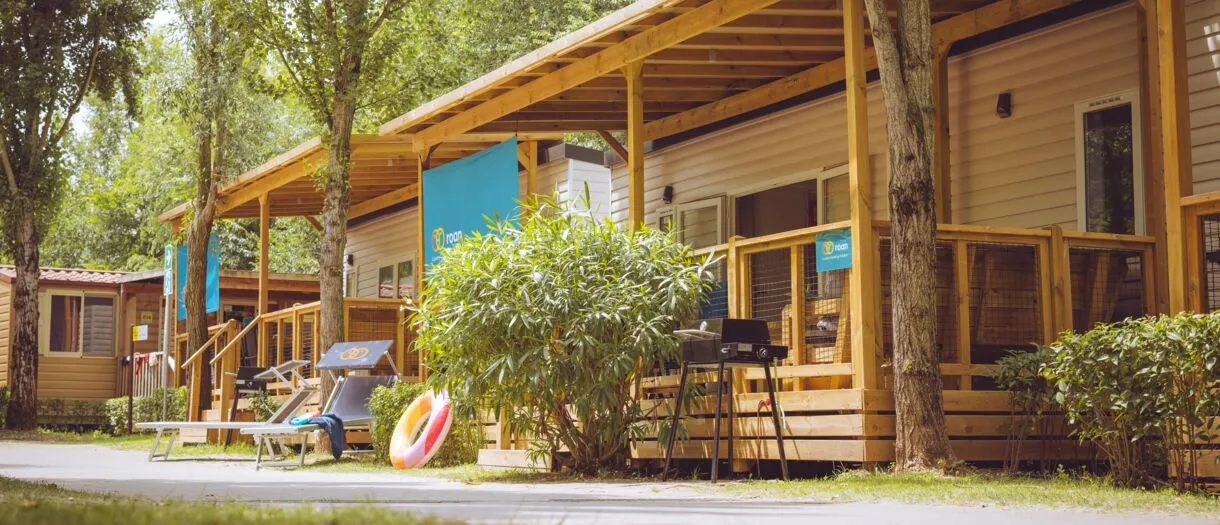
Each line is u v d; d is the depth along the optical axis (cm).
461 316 915
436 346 965
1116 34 980
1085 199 995
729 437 870
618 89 1252
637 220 1033
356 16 1458
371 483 874
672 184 1430
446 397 1123
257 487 802
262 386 1567
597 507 582
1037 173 1038
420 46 1730
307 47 1458
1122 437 723
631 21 974
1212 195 749
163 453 1527
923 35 811
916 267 794
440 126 1334
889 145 812
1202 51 924
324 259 1427
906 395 789
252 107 2011
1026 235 866
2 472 1045
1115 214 975
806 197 1255
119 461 1324
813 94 1246
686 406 914
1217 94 913
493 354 926
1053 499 633
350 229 2120
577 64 1108
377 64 1509
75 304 2712
